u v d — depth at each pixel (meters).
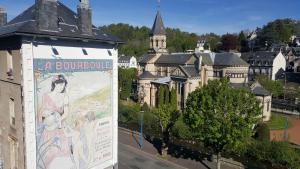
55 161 19.94
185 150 39.38
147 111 52.38
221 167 33.69
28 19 19.17
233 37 151.88
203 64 64.44
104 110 23.31
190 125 30.47
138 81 72.31
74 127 20.95
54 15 18.55
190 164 34.88
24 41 16.97
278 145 32.97
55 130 19.58
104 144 23.84
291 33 163.00
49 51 18.44
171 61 76.81
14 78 18.31
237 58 67.25
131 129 49.09
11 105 19.72
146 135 45.94
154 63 82.62
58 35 18.12
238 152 35.56
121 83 75.19
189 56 72.75
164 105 39.50
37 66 17.83
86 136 22.08
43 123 18.70
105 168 24.28
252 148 34.41
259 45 150.50
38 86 18.06
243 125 27.66
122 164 34.75
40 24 17.69
